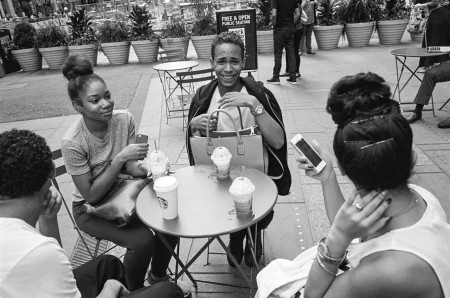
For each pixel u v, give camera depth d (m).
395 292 1.03
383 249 1.07
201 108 2.36
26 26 11.92
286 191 2.45
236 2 12.09
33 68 11.92
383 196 1.07
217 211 1.83
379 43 10.92
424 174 3.60
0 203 1.24
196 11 11.33
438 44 5.87
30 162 1.22
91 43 11.43
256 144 2.12
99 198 2.17
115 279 1.82
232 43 2.19
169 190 1.71
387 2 10.71
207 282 2.49
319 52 10.27
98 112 2.12
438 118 4.99
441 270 1.02
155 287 1.65
